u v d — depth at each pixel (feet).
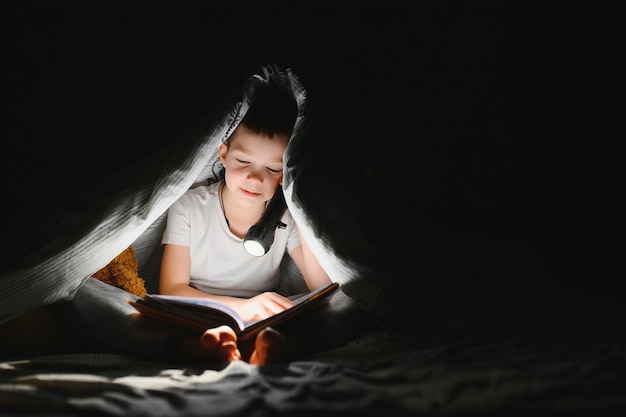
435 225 8.74
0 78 9.95
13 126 10.02
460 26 11.10
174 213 7.84
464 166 11.40
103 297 6.23
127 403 4.05
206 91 10.57
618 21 10.80
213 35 10.61
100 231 6.42
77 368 5.14
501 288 6.88
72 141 10.20
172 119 10.46
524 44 11.11
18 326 6.02
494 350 5.10
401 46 11.15
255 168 7.29
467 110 11.34
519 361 4.60
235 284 8.07
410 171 11.37
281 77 7.57
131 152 10.30
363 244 6.88
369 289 6.52
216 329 5.34
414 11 11.04
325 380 4.47
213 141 6.91
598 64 11.00
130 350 5.54
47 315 6.23
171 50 10.49
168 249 7.75
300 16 10.87
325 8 10.92
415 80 11.27
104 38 10.26
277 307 7.00
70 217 6.47
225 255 7.98
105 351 5.92
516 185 11.39
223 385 4.42
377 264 6.70
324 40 11.02
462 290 6.96
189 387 4.39
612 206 10.99
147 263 8.23
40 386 4.37
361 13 10.98
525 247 7.94
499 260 7.59
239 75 10.66
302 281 8.51
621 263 10.19
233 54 10.69
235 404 3.98
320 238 6.72
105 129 10.30
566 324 5.93
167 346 5.35
